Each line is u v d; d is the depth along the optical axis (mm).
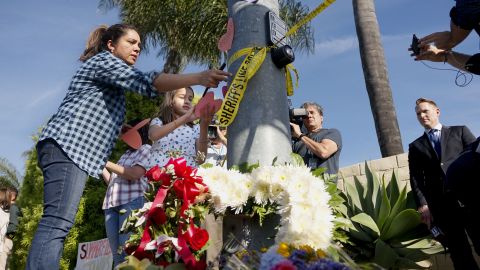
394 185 3758
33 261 2049
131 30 2688
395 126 7133
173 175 2193
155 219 2121
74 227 5641
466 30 2227
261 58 2539
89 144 2295
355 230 3172
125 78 2320
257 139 2471
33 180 7020
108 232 3393
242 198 2129
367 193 3738
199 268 1958
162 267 1810
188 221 2107
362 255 3146
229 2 2893
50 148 2254
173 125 3199
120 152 5695
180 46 9242
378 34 7738
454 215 3059
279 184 2094
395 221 3188
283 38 2645
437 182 3266
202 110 2973
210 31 9102
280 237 1926
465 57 2363
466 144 3418
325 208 1982
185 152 3389
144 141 3512
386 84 7391
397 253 3229
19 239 6957
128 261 1853
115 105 2449
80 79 2404
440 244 3232
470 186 2441
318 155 3809
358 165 5051
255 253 1732
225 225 2193
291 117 3859
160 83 2309
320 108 4262
